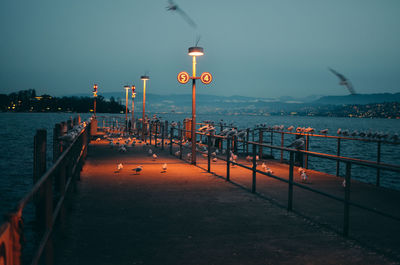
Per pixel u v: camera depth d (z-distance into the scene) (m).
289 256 4.79
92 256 4.68
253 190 8.90
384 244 5.32
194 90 13.84
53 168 3.97
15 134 61.53
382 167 5.07
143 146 22.06
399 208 7.53
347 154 41.59
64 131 10.96
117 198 8.10
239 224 6.25
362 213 7.11
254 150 8.88
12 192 15.29
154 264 4.45
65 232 5.64
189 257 4.70
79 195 8.36
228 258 4.68
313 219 6.61
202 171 12.33
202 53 13.50
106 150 19.45
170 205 7.54
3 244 2.10
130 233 5.66
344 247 5.17
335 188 9.70
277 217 6.73
